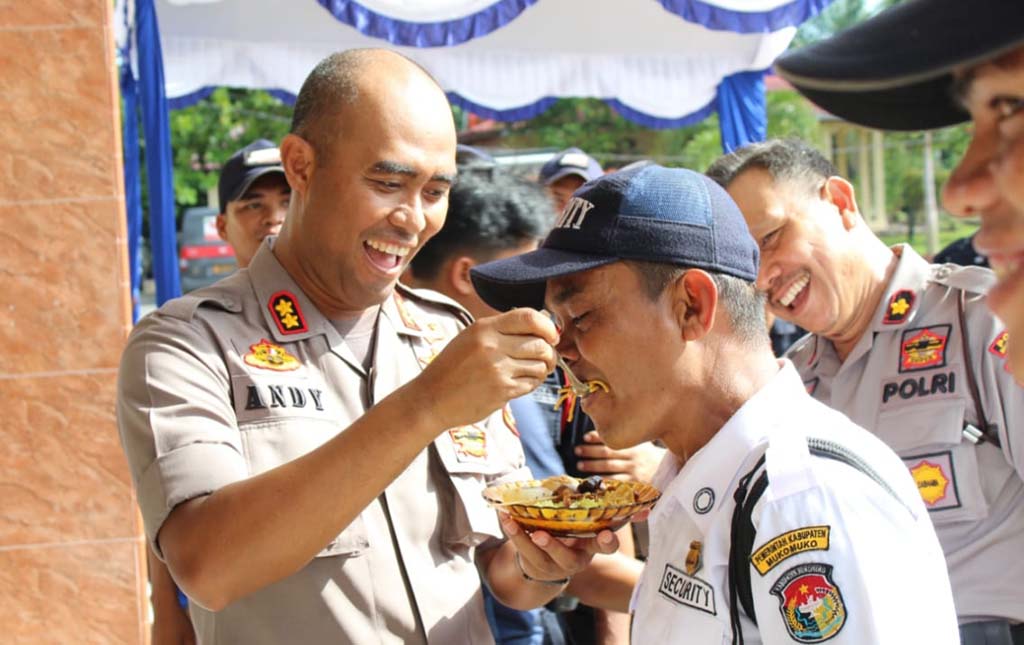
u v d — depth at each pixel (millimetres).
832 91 854
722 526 1505
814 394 2684
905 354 2471
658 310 1588
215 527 1671
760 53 6152
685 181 1625
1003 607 2287
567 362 1694
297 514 1636
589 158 4516
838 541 1363
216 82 6062
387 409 1653
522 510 1745
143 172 13109
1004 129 800
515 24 6074
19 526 3176
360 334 2137
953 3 750
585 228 1618
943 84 866
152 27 5016
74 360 3186
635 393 1620
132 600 3219
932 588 1396
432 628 1948
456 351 1640
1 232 3154
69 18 3145
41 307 3174
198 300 1981
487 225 2949
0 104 3141
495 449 2184
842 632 1335
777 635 1381
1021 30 706
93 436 3195
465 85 6355
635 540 2865
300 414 1950
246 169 4062
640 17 6008
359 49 2080
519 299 1823
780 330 4738
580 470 2566
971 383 2369
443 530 2053
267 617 1865
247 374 1940
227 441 1832
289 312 2035
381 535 1955
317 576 1876
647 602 1617
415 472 2033
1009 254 821
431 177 2025
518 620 2645
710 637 1494
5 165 3148
